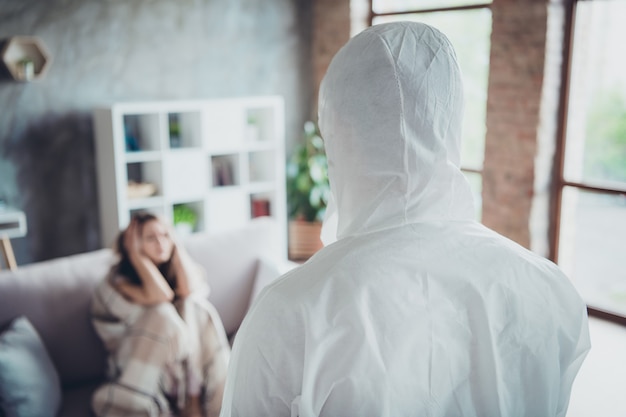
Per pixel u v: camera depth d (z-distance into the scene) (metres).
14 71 4.34
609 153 4.03
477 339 0.91
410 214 0.94
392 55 0.92
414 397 0.86
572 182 4.15
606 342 3.71
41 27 4.47
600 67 3.99
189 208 5.14
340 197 0.96
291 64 5.72
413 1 5.05
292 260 5.64
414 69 0.92
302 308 0.82
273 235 3.28
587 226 4.21
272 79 5.63
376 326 0.83
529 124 4.13
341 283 0.84
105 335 2.43
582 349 1.06
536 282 0.99
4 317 2.39
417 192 0.93
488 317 0.91
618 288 4.13
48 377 2.24
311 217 5.56
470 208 1.01
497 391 0.91
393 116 0.91
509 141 4.27
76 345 2.52
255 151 5.57
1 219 4.12
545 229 4.29
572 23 3.99
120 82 4.84
